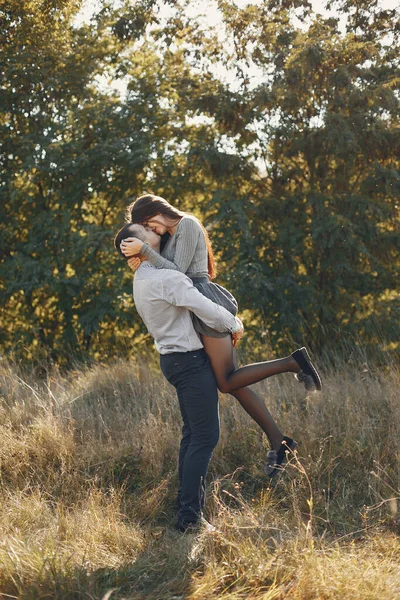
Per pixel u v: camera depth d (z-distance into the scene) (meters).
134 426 4.80
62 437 4.48
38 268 8.77
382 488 3.92
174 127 9.43
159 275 3.36
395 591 2.63
